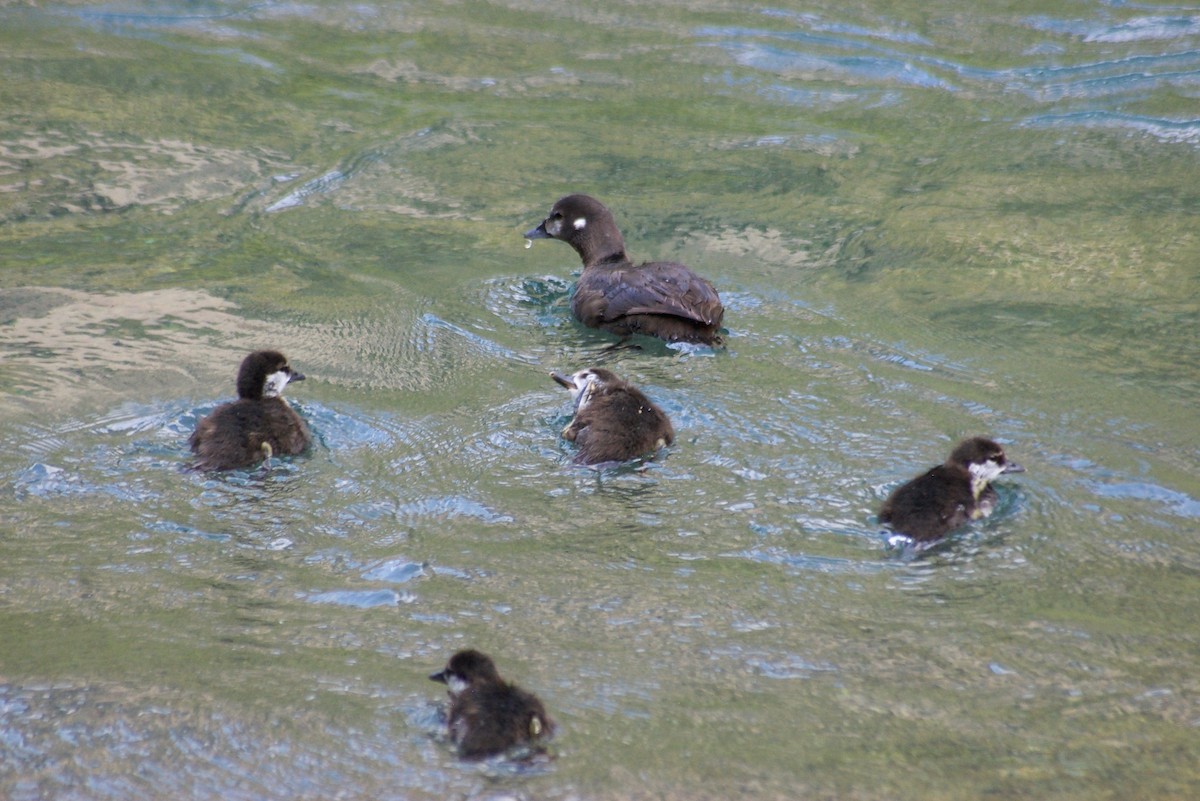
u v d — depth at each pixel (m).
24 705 8.04
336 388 13.41
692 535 10.45
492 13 26.08
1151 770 7.41
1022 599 9.44
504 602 9.39
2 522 10.50
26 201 18.22
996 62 23.70
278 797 7.20
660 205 18.66
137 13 25.61
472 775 7.34
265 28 25.28
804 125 21.48
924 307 15.45
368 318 15.23
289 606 9.36
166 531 10.45
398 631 8.99
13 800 7.21
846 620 9.15
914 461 11.78
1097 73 22.95
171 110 21.56
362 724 7.87
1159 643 8.84
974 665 8.57
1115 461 11.68
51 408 12.62
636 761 7.46
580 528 10.57
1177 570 9.84
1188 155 19.89
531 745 7.55
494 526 10.60
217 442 11.52
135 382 13.30
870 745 7.67
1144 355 14.05
